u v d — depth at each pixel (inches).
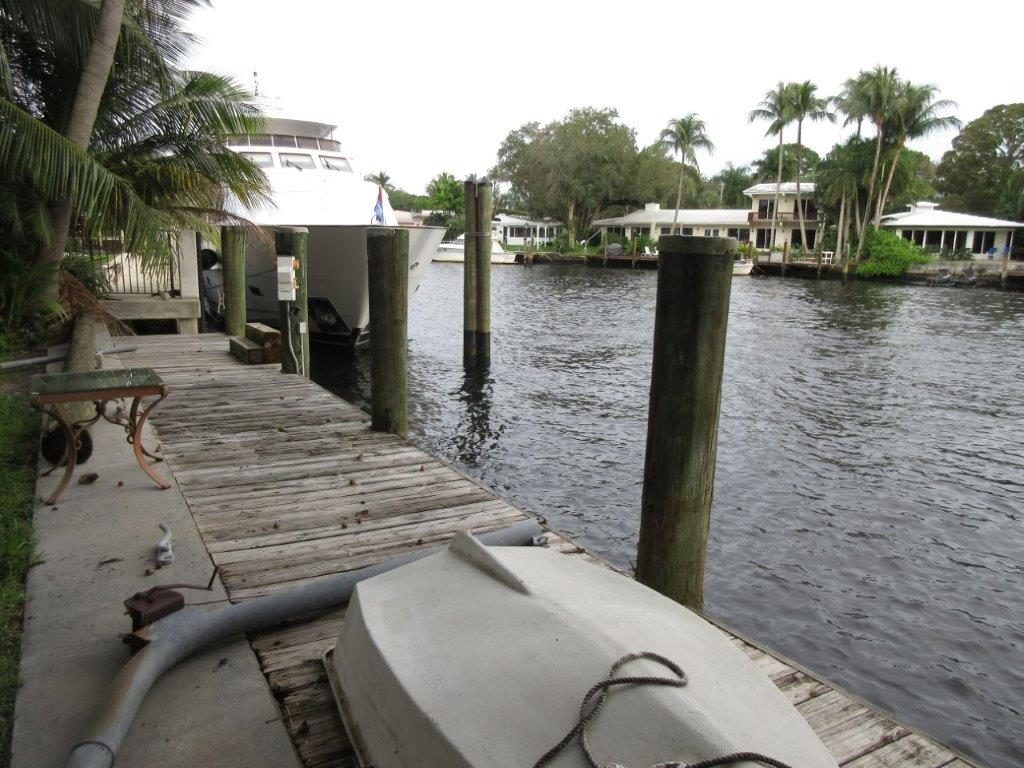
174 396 282.4
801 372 606.9
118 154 418.3
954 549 279.9
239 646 111.0
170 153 435.5
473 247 613.6
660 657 71.4
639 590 92.9
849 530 294.8
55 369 309.6
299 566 138.9
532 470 351.3
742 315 1027.3
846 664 208.1
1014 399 518.3
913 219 1936.5
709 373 125.8
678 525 132.1
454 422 437.7
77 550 140.9
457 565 95.3
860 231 1882.4
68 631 111.7
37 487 171.9
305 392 293.4
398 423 238.2
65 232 389.1
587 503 311.3
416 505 173.6
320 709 96.7
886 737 99.3
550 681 69.4
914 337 816.3
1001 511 315.9
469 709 69.2
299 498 176.2
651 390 131.6
